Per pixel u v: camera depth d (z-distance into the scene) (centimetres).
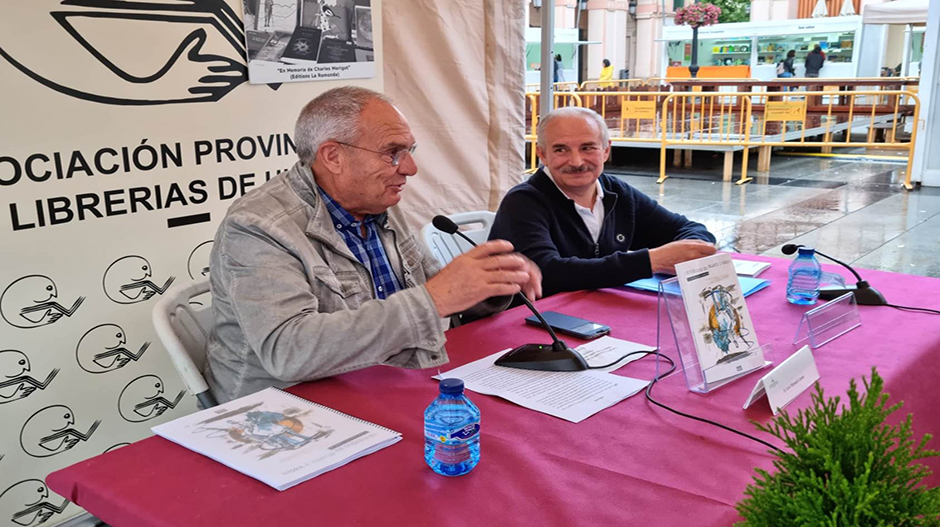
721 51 1531
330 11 267
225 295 168
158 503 106
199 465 117
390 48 309
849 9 1569
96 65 208
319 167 179
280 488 108
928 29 671
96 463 117
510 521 100
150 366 230
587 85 1193
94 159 211
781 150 1056
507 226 247
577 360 155
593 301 211
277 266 159
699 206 654
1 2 188
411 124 321
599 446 122
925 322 186
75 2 202
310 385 149
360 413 136
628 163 955
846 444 77
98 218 213
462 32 330
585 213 256
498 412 135
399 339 150
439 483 110
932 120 693
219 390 173
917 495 74
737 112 1044
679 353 146
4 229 195
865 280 219
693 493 107
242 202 171
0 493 203
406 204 324
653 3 1577
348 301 176
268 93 252
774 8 1636
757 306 202
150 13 218
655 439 125
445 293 154
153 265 228
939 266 453
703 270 151
